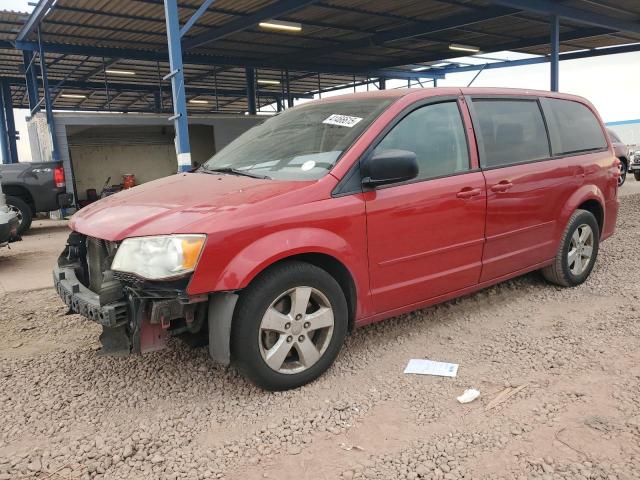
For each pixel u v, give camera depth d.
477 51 20.00
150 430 2.79
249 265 2.85
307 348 3.16
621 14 15.84
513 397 2.98
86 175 17.25
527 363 3.41
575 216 4.80
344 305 3.28
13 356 3.84
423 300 3.74
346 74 22.89
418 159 3.62
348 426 2.76
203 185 3.48
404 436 2.65
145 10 12.92
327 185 3.19
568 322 4.08
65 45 15.65
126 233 2.90
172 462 2.51
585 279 5.09
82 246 3.59
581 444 2.51
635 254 6.14
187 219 2.87
